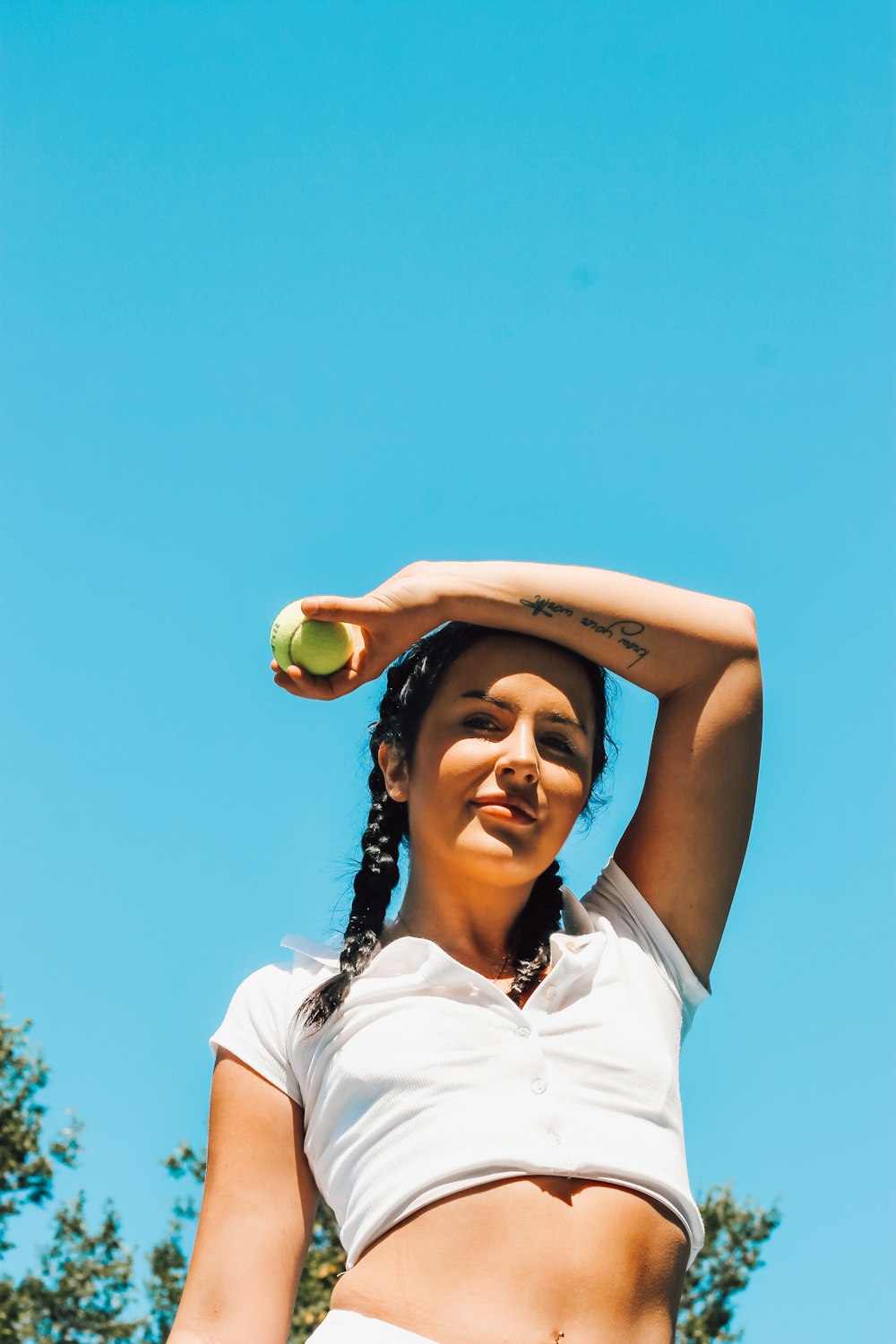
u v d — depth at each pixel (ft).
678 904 11.93
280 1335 10.64
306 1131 10.87
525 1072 10.31
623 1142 10.17
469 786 11.32
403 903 11.98
